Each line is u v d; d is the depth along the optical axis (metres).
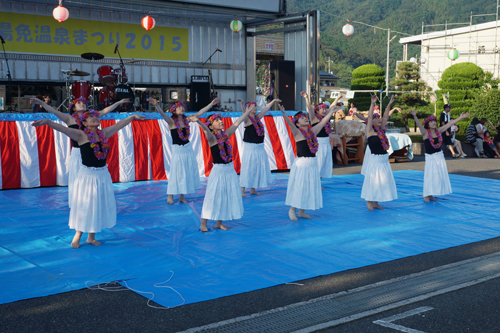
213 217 5.44
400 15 133.12
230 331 3.03
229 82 14.88
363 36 128.62
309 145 5.88
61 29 12.32
